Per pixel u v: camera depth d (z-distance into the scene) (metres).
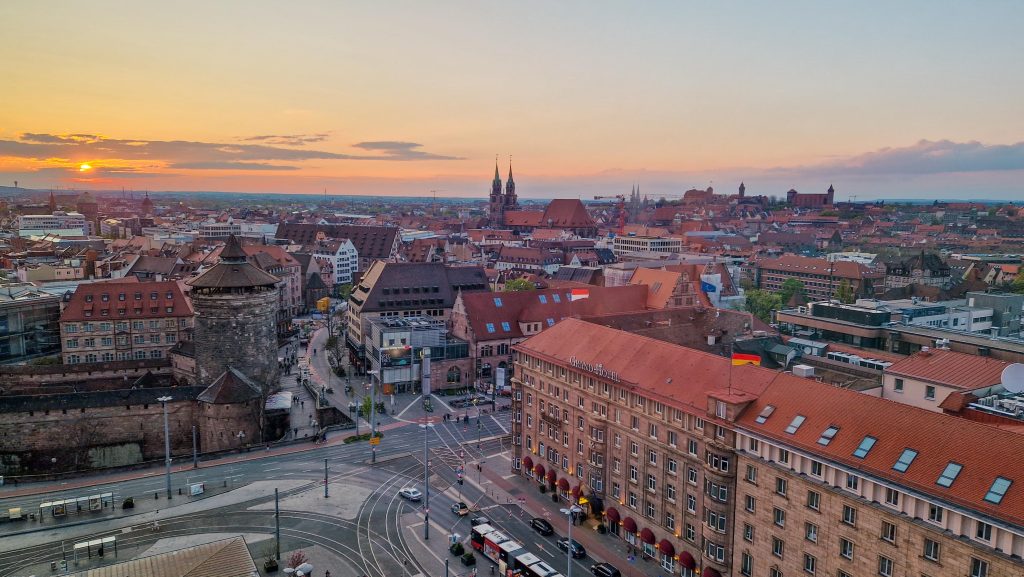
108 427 121.69
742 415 76.38
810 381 76.19
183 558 65.00
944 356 91.06
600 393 96.56
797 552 69.56
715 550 78.12
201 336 137.25
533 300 176.75
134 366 152.25
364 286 191.75
